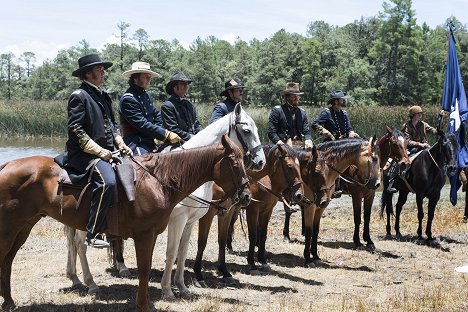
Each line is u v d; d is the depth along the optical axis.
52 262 8.62
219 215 7.60
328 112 10.70
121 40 69.81
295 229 12.46
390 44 66.25
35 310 6.16
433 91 66.31
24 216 5.72
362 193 10.28
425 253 10.18
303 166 8.02
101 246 5.84
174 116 7.67
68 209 5.66
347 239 11.44
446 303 6.84
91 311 6.21
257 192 8.02
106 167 5.60
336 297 7.21
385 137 10.32
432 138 22.14
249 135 6.96
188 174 5.80
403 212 14.49
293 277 8.26
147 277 5.75
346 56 73.56
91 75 5.84
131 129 7.12
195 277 7.75
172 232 6.53
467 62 72.44
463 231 12.34
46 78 93.25
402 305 6.70
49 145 29.89
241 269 8.60
